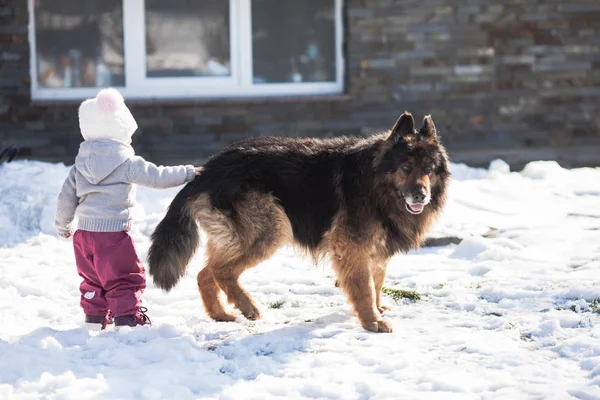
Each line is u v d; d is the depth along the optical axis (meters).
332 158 7.31
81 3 13.13
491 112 14.13
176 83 13.45
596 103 14.41
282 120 13.55
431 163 6.97
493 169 13.27
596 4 14.17
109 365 5.89
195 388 5.50
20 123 12.89
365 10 13.55
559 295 7.48
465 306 7.38
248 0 13.48
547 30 14.11
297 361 6.00
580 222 10.29
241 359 6.11
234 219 7.03
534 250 9.15
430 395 5.25
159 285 6.95
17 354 5.98
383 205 7.08
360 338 6.57
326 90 13.88
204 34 13.49
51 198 10.52
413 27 13.71
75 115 12.98
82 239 6.76
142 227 10.02
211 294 7.24
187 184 7.16
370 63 13.67
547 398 5.14
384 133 7.50
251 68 13.63
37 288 7.92
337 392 5.32
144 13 13.26
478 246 9.14
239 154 7.22
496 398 5.19
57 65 13.20
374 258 7.19
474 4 13.85
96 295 6.86
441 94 13.94
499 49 14.03
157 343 6.23
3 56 12.72
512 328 6.70
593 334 6.36
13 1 12.64
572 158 14.26
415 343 6.36
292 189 7.18
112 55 13.30
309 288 8.09
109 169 6.64
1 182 10.88
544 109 14.27
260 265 8.96
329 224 7.18
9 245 9.53
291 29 13.70
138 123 13.16
